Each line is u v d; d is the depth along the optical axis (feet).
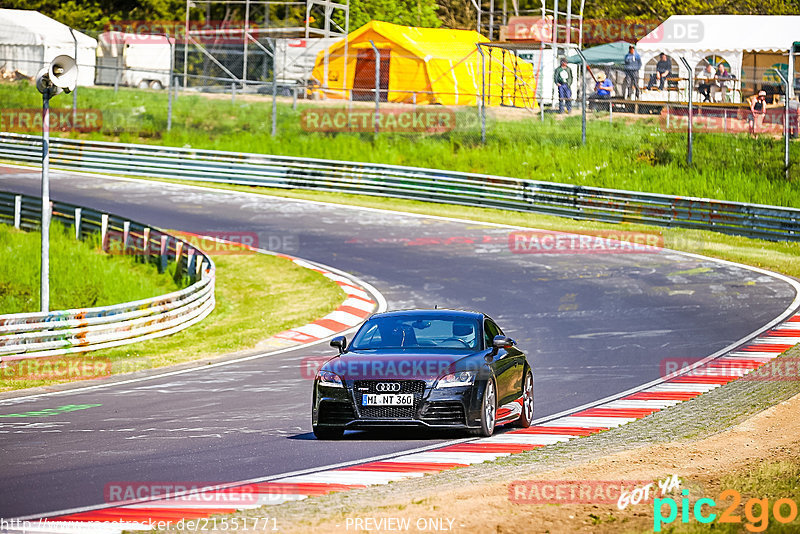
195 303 306.35
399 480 119.24
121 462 133.69
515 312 294.66
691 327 269.23
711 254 374.22
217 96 638.53
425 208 464.65
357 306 314.14
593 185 476.13
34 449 144.15
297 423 165.37
